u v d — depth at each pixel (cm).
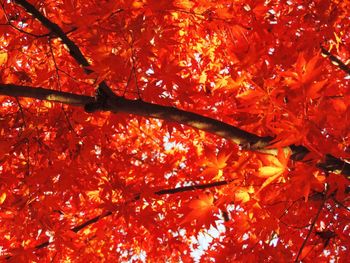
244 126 282
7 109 397
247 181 276
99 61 223
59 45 381
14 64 367
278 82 231
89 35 243
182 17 397
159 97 283
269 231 296
